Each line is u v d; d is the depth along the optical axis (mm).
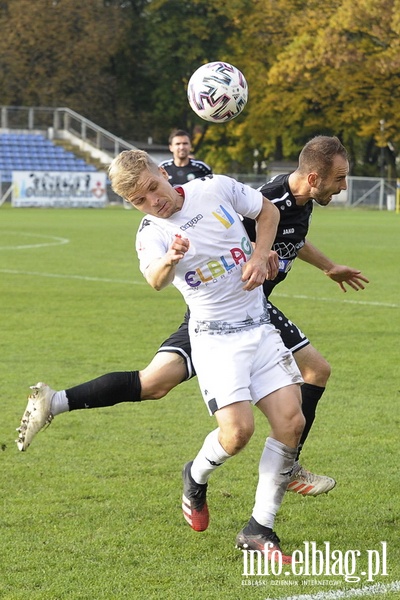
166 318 23266
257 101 110625
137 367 17312
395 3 89562
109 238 50719
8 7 113688
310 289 29531
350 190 102312
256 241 9391
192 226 9000
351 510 10180
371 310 24859
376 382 16281
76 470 11492
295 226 10672
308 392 10602
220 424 8938
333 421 13812
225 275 9047
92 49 113812
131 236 52375
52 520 9789
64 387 15562
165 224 9047
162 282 8648
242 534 9070
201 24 115375
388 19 91125
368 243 48656
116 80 122562
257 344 9125
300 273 34625
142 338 20375
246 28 110812
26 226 60469
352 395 15367
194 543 9227
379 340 20328
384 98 100125
